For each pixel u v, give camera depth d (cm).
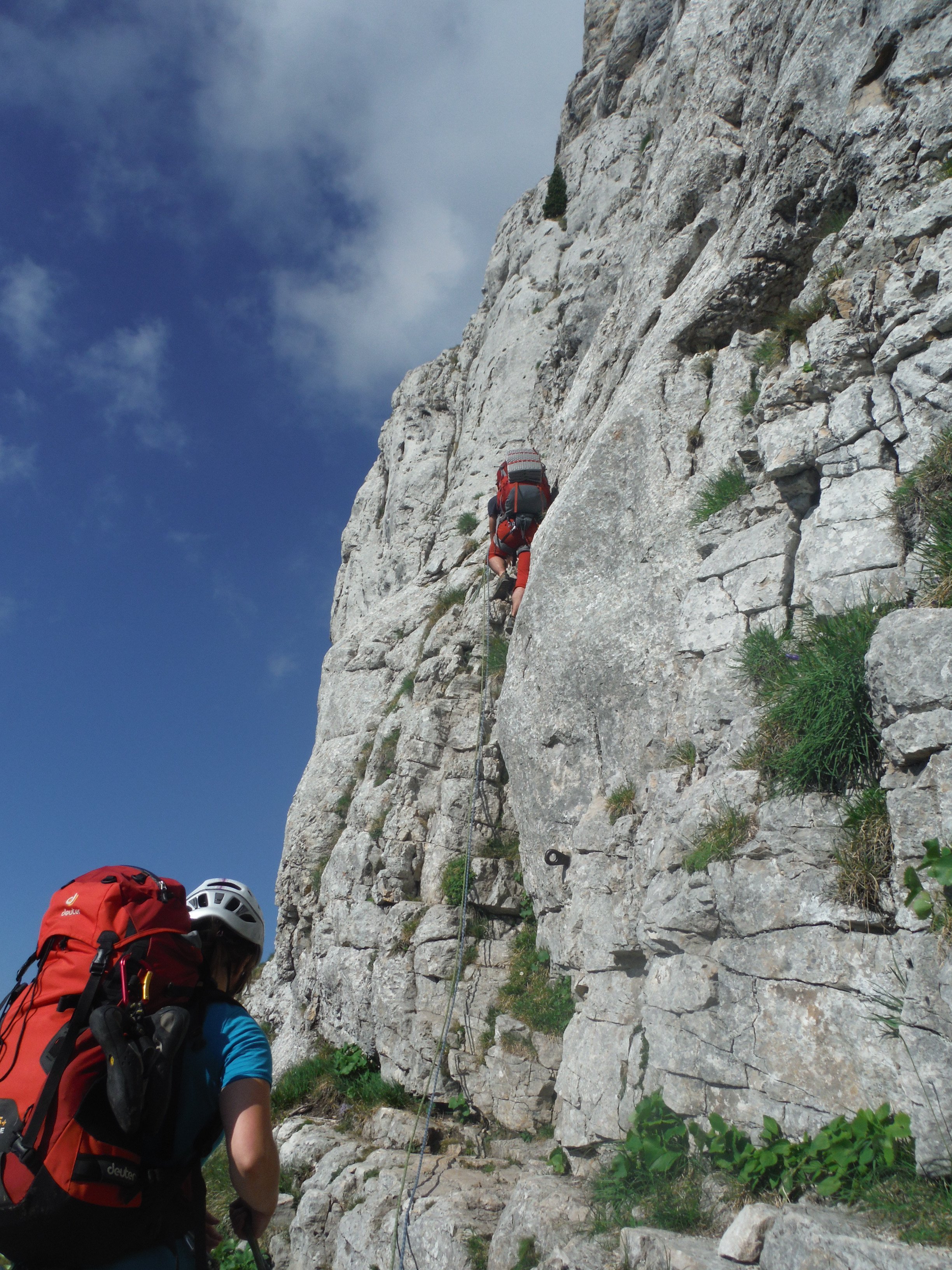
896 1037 473
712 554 745
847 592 615
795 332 780
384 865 1113
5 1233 241
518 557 1205
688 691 752
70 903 288
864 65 736
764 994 541
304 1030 1166
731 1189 519
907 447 619
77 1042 256
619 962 737
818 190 775
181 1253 270
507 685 986
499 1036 894
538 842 909
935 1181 428
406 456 1783
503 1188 770
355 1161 877
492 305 1841
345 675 1492
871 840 510
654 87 1619
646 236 1078
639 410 893
